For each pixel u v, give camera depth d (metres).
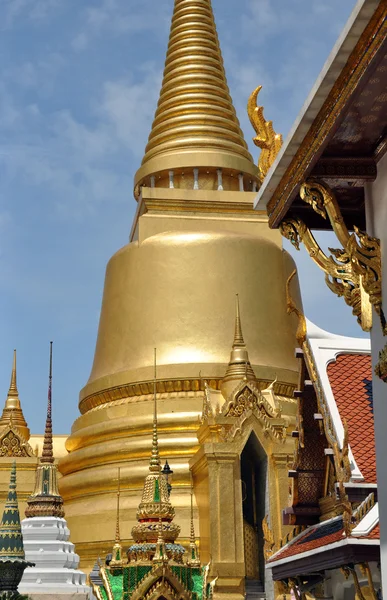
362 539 13.61
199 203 46.12
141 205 47.38
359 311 12.34
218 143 48.09
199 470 35.81
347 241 11.93
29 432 46.78
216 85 50.94
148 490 28.34
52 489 29.86
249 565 34.22
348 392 16.78
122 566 26.06
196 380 40.47
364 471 14.99
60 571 27.92
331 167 12.32
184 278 43.34
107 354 44.19
